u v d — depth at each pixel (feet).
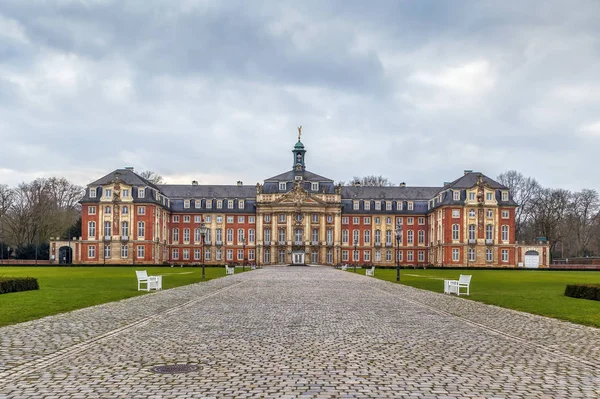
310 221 433.89
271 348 52.16
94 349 51.11
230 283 158.81
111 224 382.22
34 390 37.06
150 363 45.34
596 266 366.02
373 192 451.94
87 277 182.50
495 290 134.10
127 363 45.29
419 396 36.22
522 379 40.83
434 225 418.31
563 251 511.81
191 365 44.73
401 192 453.17
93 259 381.19
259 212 433.89
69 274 207.31
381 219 442.91
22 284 115.85
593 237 492.13
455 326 68.54
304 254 429.79
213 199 439.63
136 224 382.83
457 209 385.50
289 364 45.27
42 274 206.08
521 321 73.87
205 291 124.98
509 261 383.65
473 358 48.32
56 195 464.65
